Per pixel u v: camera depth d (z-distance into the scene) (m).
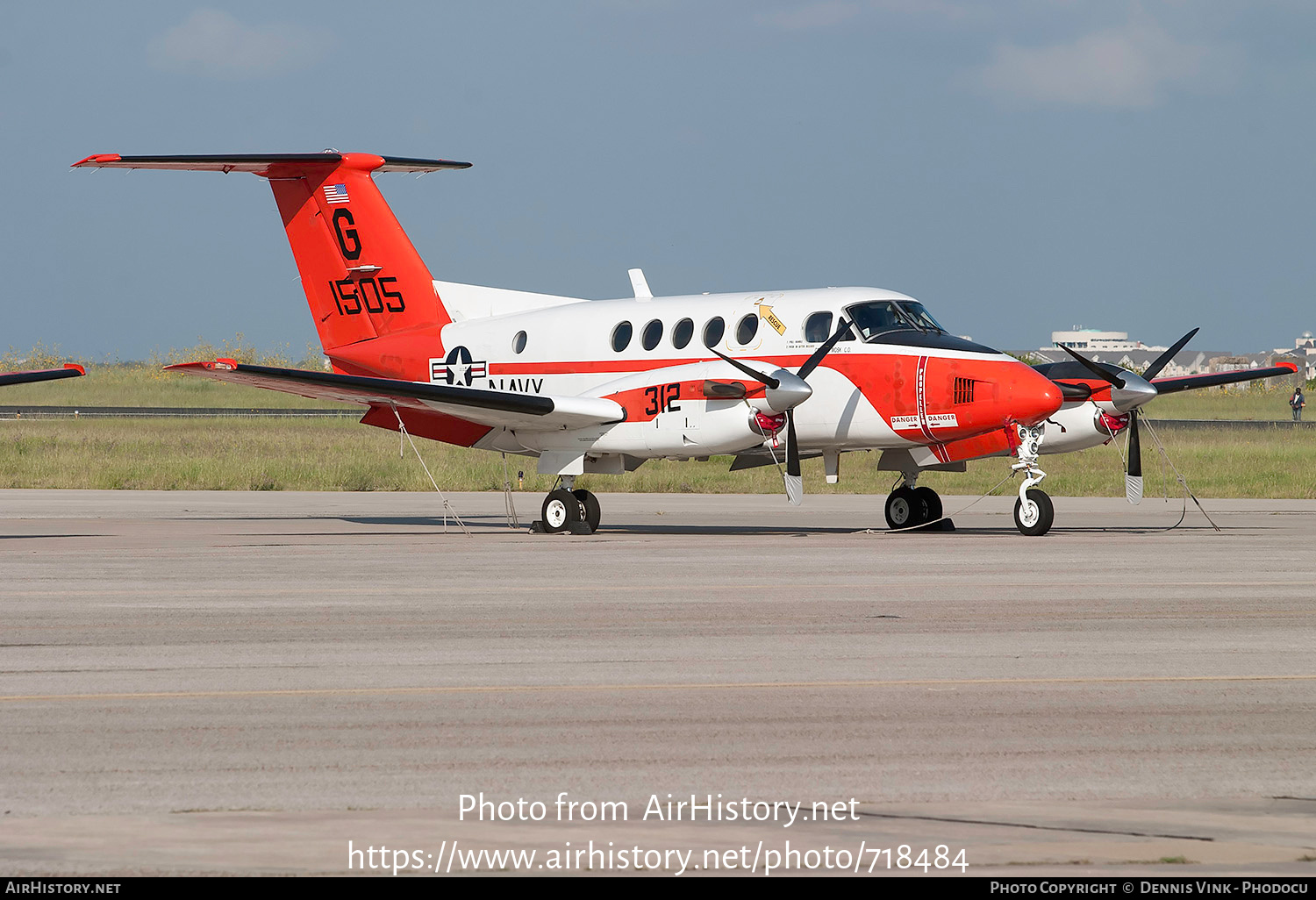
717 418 66.38
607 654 34.22
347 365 80.38
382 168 80.19
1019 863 18.11
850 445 69.44
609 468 72.50
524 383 75.25
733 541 65.88
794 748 24.64
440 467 130.75
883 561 56.19
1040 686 30.11
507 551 61.28
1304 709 27.78
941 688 29.94
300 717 27.14
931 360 66.12
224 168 77.12
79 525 78.00
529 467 131.00
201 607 42.62
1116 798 21.36
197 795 21.48
